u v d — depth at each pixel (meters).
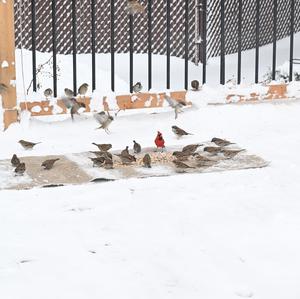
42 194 7.00
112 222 6.38
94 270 5.51
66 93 9.53
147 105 9.68
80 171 7.74
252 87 10.08
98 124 9.47
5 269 5.53
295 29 22.00
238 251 5.84
